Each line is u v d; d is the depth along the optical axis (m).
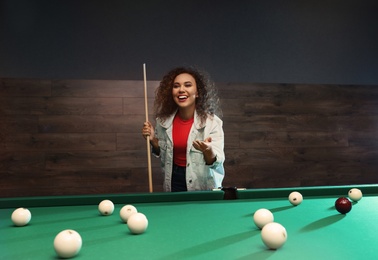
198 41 4.37
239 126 4.32
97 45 4.18
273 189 1.95
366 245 1.01
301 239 1.08
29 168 3.97
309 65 4.58
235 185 4.28
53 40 4.11
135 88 4.18
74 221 1.41
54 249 0.95
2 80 3.96
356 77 4.68
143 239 1.11
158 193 1.88
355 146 4.57
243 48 4.45
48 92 4.04
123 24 4.24
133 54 4.23
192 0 4.40
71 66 4.11
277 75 4.49
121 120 4.13
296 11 4.62
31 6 4.11
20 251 1.01
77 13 4.18
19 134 3.97
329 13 4.70
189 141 2.61
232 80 4.39
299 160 4.43
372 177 4.59
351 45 4.70
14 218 1.32
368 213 1.46
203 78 2.81
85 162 4.05
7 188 3.92
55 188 4.00
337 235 1.12
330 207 1.61
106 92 4.13
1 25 4.04
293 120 4.45
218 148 2.61
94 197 1.80
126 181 4.11
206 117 2.67
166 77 2.88
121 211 1.37
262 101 4.40
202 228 1.25
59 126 4.04
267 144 4.37
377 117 4.66
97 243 1.07
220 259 0.90
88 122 4.08
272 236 0.96
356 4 4.74
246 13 4.50
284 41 4.55
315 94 4.53
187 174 2.61
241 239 1.09
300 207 1.63
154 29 4.30
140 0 4.30
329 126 4.53
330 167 4.49
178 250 0.99
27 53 4.05
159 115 2.85
